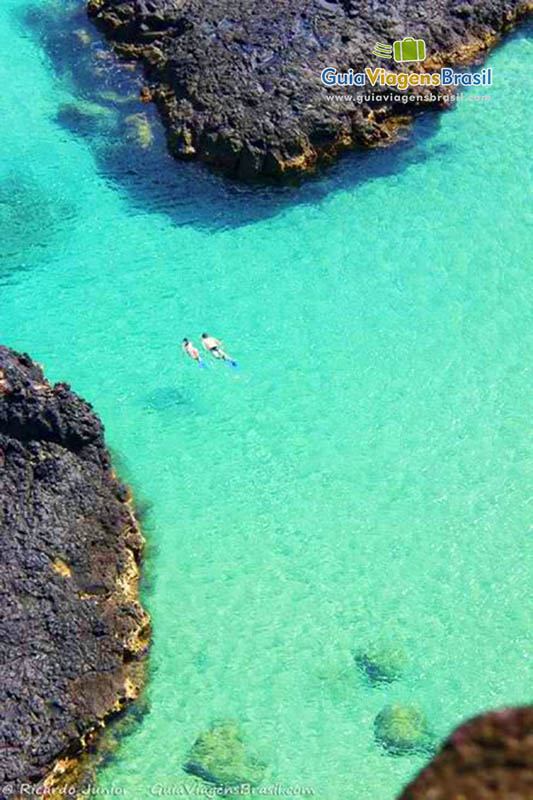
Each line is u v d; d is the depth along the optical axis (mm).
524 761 11039
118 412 37188
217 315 40531
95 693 28266
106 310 40812
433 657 29938
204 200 44656
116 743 27938
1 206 44906
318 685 29266
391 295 40969
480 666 29719
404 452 35781
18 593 29141
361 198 44500
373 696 29047
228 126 44906
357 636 30484
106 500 32125
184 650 30109
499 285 41094
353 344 39344
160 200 44812
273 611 31172
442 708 28703
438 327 39781
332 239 43000
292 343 39438
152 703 28828
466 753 11203
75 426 32500
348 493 34594
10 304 41188
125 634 29609
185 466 35406
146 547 32938
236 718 28438
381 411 37094
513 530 33406
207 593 31656
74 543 30656
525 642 30328
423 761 27391
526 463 35344
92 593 30109
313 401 37438
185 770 27266
